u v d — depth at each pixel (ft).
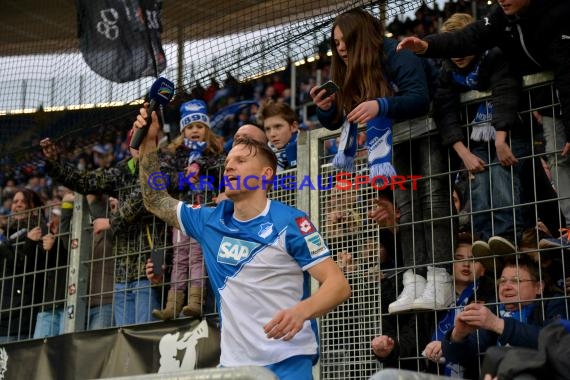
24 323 24.66
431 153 18.07
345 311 18.39
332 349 18.30
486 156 17.76
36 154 27.37
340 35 18.44
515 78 17.17
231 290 14.67
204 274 19.94
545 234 16.84
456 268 17.61
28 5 27.89
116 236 21.93
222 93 46.19
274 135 21.33
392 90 18.20
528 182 17.37
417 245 17.81
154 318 20.85
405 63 17.95
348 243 18.67
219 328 19.22
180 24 24.99
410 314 17.84
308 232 14.43
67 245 24.03
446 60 18.01
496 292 16.63
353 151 18.02
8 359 22.94
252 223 14.89
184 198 21.15
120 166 23.25
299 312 13.20
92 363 21.16
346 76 18.34
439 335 17.20
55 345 22.08
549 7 16.39
